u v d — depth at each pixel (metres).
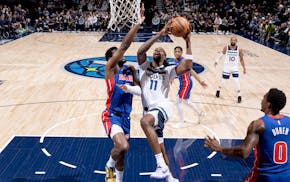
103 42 18.03
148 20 24.23
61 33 21.72
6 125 6.72
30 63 12.56
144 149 5.79
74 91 9.09
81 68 11.84
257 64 13.02
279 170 3.25
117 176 4.28
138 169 5.11
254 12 22.95
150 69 4.10
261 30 19.97
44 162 5.27
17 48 15.81
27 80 10.17
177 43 17.83
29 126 6.68
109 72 3.97
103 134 6.35
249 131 3.25
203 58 14.00
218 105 8.22
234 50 8.46
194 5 25.62
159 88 4.07
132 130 6.57
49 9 24.69
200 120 7.20
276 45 17.70
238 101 8.45
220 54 8.81
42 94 8.78
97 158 5.42
